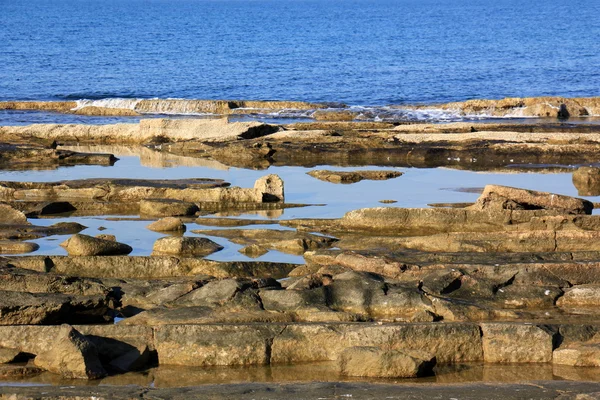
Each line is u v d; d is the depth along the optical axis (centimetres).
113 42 13112
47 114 5931
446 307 1834
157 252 2405
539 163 3912
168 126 4634
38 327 1694
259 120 5572
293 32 16012
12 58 10175
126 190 3108
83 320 1848
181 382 1576
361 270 2062
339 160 4072
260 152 4112
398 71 8738
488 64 9312
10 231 2616
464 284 1973
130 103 6100
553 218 2506
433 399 1420
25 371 1599
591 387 1466
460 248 2348
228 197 3034
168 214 2900
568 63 9294
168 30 16812
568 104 5575
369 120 5459
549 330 1675
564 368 1625
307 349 1670
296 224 2738
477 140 4172
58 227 2695
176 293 1922
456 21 19875
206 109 5953
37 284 1972
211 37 14538
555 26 16725
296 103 6022
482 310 1833
